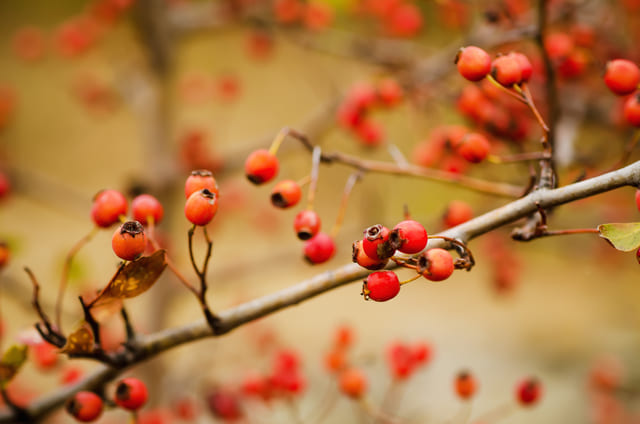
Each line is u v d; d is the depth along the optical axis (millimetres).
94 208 489
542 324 1334
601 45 651
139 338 481
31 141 1941
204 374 781
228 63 1876
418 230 441
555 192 456
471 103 570
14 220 1669
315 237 499
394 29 817
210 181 463
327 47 808
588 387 914
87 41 990
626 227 452
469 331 1315
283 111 1894
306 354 1168
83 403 482
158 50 880
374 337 1282
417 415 877
